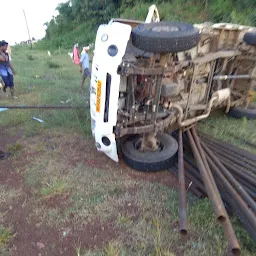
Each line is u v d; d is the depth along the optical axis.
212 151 4.62
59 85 9.27
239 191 3.36
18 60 17.77
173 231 2.99
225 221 2.66
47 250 2.79
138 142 4.45
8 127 5.79
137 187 3.78
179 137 4.66
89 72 8.67
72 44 30.31
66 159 4.46
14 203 3.47
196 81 4.77
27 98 7.69
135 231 2.99
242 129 5.60
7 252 2.77
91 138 5.17
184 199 3.15
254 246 2.81
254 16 15.52
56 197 3.57
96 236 2.95
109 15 29.23
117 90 3.59
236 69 5.86
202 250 2.75
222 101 5.49
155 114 3.89
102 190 3.68
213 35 4.76
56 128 5.66
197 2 19.62
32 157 4.55
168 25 3.60
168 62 3.83
